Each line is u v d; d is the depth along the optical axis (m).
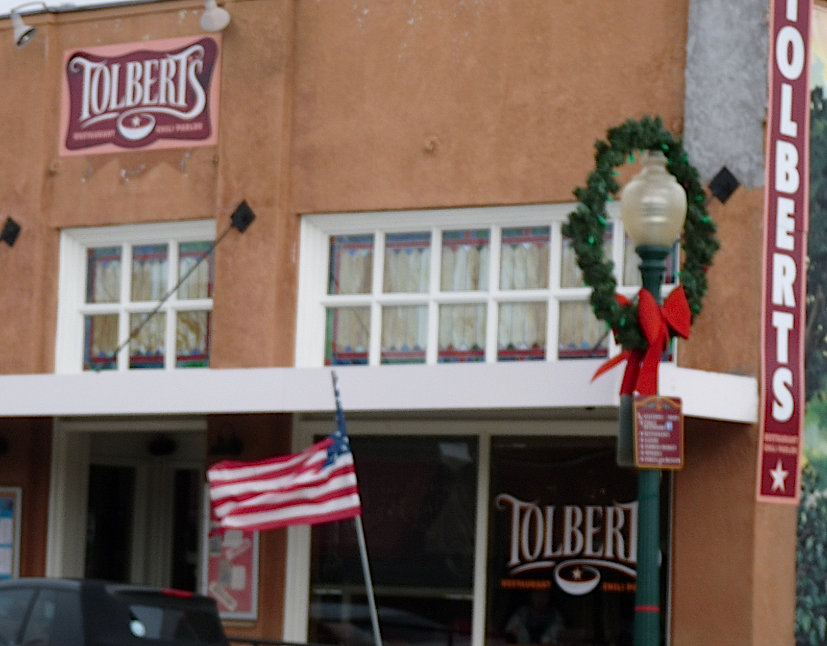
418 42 14.43
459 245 14.34
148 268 15.70
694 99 13.27
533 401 12.02
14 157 16.12
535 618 13.81
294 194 14.80
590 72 13.74
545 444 13.95
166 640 10.37
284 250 14.79
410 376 12.55
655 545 9.68
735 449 12.88
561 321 13.89
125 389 13.81
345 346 14.68
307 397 12.98
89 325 15.92
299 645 12.70
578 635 13.62
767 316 12.95
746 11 13.17
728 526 12.84
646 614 9.62
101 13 15.88
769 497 12.87
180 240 15.53
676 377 12.00
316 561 14.78
